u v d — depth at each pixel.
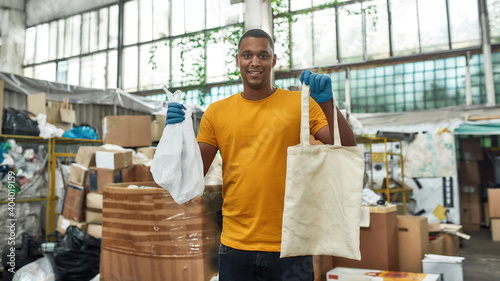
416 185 5.68
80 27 8.63
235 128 1.22
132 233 1.82
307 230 1.08
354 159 1.09
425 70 6.42
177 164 1.17
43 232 4.25
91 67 8.55
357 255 1.04
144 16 8.30
